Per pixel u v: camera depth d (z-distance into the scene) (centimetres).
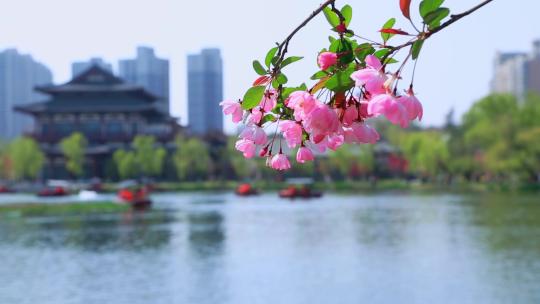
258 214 5462
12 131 17175
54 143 11188
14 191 10144
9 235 3969
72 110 11156
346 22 315
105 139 11225
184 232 4047
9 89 17100
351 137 293
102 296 2116
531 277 2284
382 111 253
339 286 2206
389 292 2097
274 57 307
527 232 3684
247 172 10975
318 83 291
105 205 6356
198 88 15025
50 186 10269
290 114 322
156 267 2666
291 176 11856
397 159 11406
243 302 1995
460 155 9912
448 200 7112
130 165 9988
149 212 5850
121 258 2938
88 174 11394
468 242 3288
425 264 2619
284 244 3366
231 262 2772
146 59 14988
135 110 11156
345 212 5547
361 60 291
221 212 5766
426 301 1961
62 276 2492
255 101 305
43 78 18338
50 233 4066
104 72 11681
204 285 2270
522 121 8088
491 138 8031
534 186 9062
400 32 282
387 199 7556
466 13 282
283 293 2112
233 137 11250
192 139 10625
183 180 11306
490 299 1964
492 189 9556
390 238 3547
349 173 11025
